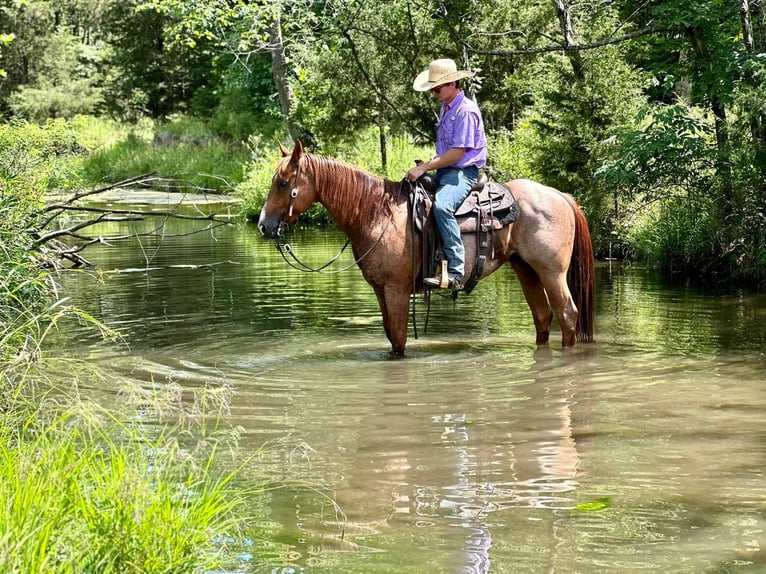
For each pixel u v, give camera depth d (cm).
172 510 381
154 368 815
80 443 554
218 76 4759
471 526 455
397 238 838
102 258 1745
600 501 488
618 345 897
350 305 1163
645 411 665
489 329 999
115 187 958
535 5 2212
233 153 3988
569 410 671
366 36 2317
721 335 937
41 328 998
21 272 751
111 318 1076
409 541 438
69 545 350
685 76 1550
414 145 2772
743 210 1355
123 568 346
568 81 1716
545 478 526
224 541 429
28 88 4934
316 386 749
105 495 378
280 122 4012
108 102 5422
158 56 5275
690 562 412
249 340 941
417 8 2153
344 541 438
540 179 1755
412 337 960
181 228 2417
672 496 495
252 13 2194
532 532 448
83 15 6091
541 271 876
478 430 623
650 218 1575
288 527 455
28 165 967
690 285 1314
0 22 4962
